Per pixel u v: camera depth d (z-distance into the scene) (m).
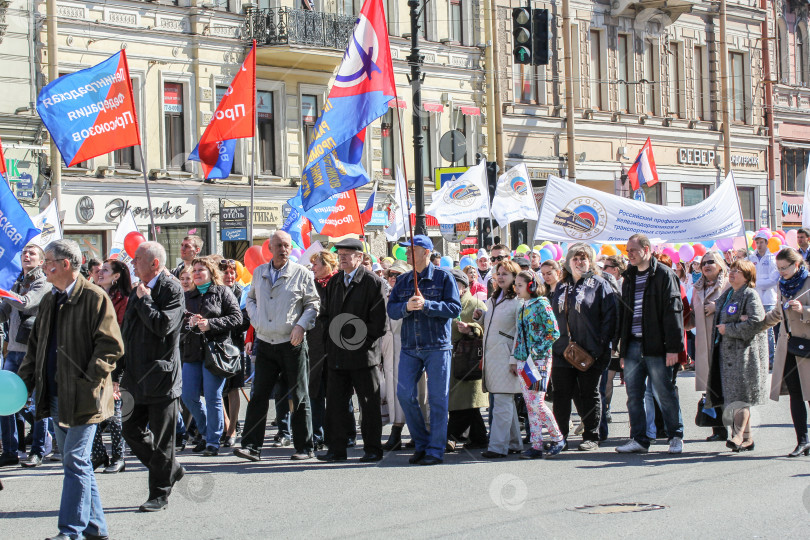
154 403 7.84
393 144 30.56
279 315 10.02
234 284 12.12
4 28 22.69
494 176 20.73
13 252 10.80
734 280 10.11
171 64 25.80
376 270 14.48
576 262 10.41
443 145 20.66
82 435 6.91
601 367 10.37
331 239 26.62
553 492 8.28
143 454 7.95
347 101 11.19
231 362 10.57
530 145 34.22
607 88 36.66
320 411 11.26
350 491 8.51
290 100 28.36
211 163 14.73
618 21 36.97
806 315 9.59
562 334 10.42
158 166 25.62
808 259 13.62
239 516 7.66
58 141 11.46
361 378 10.02
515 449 10.46
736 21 40.84
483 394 10.77
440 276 9.85
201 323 10.24
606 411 11.16
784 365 9.82
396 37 30.34
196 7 26.11
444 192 20.23
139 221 25.22
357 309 9.95
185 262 10.70
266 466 9.83
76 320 6.96
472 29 33.00
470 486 8.60
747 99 41.47
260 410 10.09
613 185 36.69
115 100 11.50
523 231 33.47
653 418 10.80
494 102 31.78
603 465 9.51
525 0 34.09
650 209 16.22
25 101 23.14
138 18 25.17
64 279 7.03
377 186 29.78
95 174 24.50
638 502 7.82
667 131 38.41
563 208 16.06
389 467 9.67
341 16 28.72
